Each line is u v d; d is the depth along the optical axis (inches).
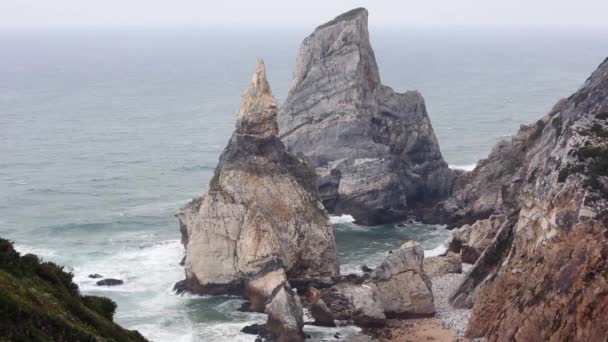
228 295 4010.8
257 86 4414.4
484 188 5290.4
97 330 1911.9
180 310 3821.4
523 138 5359.3
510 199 4923.7
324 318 3646.7
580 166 3523.6
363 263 4549.7
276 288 3634.4
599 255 2878.9
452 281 4131.4
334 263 4293.8
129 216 5305.1
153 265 4372.5
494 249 3831.2
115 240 4793.3
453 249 4630.9
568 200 3395.7
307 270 4242.1
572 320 2807.6
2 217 5226.4
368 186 5329.7
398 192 5393.7
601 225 3095.5
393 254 3818.9
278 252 4020.7
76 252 4562.0
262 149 4411.9
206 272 4013.3
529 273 3260.3
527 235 3518.7
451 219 5265.8
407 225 5295.3
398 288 3735.2
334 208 5467.5
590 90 4623.5
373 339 3503.9
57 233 4906.5
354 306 3659.0
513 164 5255.9
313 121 5634.8
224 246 4050.2
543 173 3841.0
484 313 3400.6
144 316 3730.3
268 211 4200.3
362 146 5472.4
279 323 3484.3
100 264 4365.2
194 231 4097.0
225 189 4188.0
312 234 4256.9
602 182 3390.7
